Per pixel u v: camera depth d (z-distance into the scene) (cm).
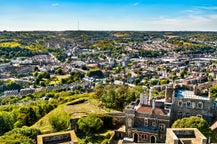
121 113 11481
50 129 11244
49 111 15388
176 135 5269
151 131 9300
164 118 9300
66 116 11725
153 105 9562
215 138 7919
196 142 5044
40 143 4803
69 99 17250
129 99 13125
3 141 7544
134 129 9588
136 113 9681
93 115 10725
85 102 14688
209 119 9519
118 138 9981
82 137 10375
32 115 14025
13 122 13525
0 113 13112
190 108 9775
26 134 9012
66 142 4959
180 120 8269
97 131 10681
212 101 9544
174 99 9950
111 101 13325
